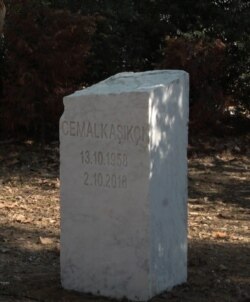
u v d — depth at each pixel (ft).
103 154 20.76
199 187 41.42
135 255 20.47
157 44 58.75
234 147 52.03
